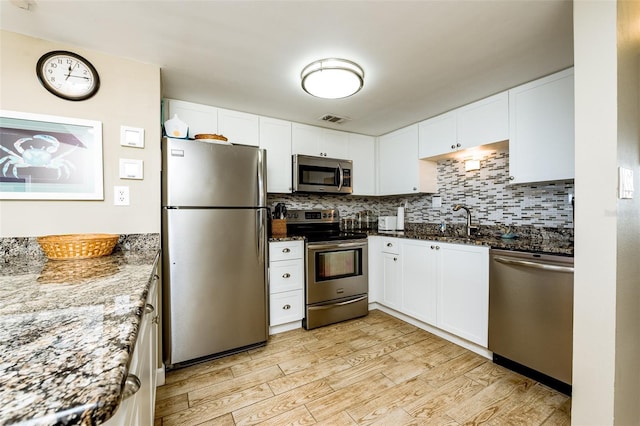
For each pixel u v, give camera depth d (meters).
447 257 2.26
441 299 2.30
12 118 1.44
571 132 1.81
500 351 1.88
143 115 1.77
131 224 1.73
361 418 1.43
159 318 1.76
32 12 1.31
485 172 2.66
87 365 0.41
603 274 1.12
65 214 1.56
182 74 1.95
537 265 1.65
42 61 1.50
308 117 2.83
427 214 3.26
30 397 0.33
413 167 3.04
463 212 2.87
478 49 1.65
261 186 2.20
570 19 1.38
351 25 1.44
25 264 1.25
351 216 3.66
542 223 2.23
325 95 2.09
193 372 1.87
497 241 2.04
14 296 0.76
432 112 2.69
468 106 2.46
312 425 1.39
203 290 1.97
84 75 1.60
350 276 2.80
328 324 2.65
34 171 1.48
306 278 2.57
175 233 1.87
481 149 2.51
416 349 2.16
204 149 1.97
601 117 1.12
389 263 2.85
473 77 1.99
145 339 0.98
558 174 1.86
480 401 1.55
